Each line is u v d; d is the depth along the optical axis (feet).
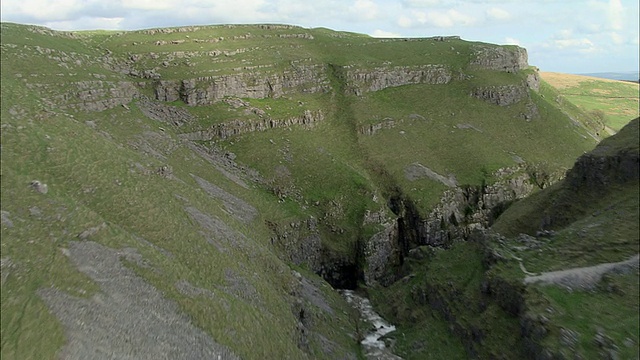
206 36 576.61
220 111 452.35
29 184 175.83
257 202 358.64
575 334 173.58
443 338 246.68
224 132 432.25
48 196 176.35
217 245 233.96
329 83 558.97
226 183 355.97
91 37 517.14
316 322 258.98
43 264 148.97
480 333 225.15
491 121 575.38
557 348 172.04
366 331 283.18
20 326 127.85
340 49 630.33
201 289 187.93
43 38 390.63
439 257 321.93
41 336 128.88
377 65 589.73
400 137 509.76
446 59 647.97
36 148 200.44
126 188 219.82
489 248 266.36
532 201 350.23
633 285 191.31
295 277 289.74
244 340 177.99
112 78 397.60
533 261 238.07
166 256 195.11
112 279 162.20
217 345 165.58
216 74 474.49
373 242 383.65
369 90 572.10
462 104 589.32
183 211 237.86
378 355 249.34
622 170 272.10
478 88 606.96
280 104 501.15
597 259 216.95
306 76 546.26
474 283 259.60
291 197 394.73
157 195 232.53
